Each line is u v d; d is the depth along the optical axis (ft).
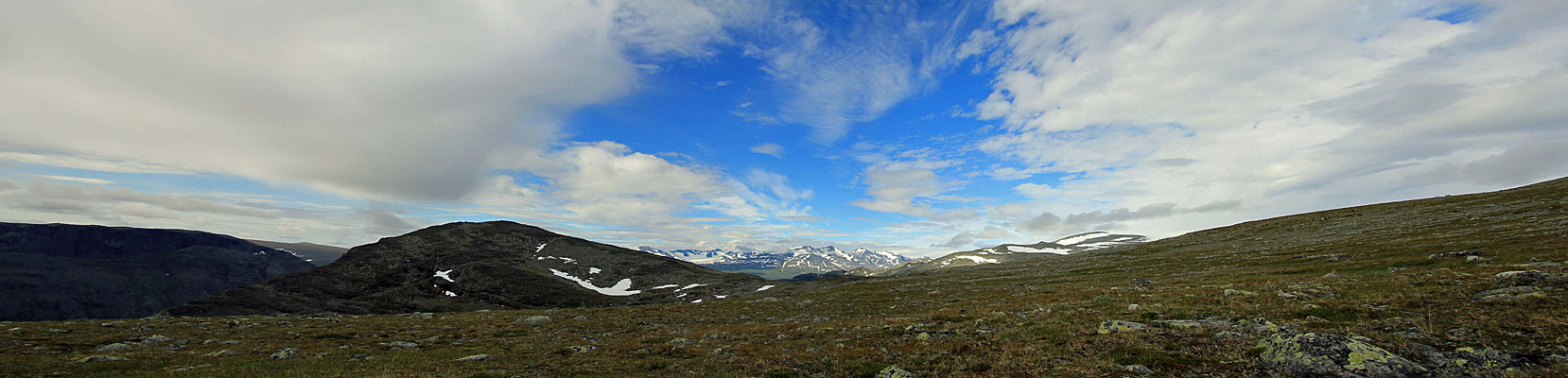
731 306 244.42
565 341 136.98
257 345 128.16
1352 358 54.65
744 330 136.98
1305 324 77.10
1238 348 65.92
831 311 206.28
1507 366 51.67
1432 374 51.55
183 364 102.06
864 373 75.61
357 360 106.42
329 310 499.51
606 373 88.99
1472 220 270.87
